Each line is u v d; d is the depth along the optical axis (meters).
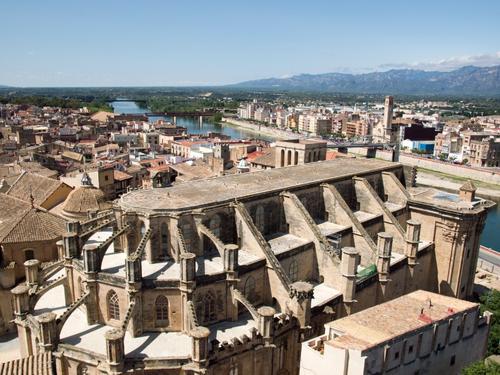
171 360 52.44
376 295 77.56
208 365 53.53
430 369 54.12
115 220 71.12
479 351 61.66
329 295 70.50
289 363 63.97
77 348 54.12
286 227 79.44
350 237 83.31
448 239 90.38
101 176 119.00
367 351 46.12
